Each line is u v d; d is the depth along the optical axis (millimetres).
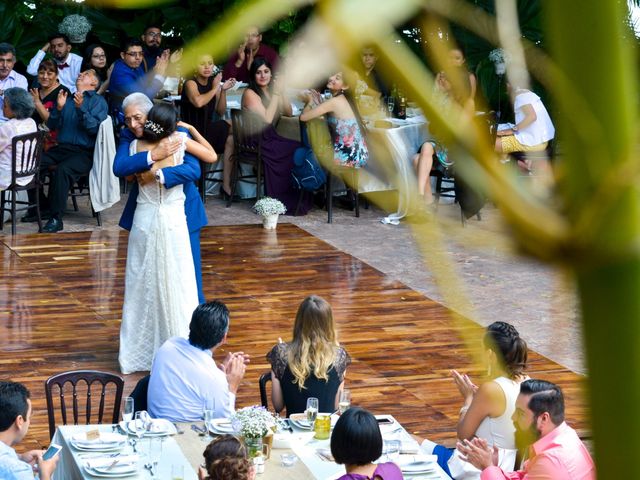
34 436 6734
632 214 340
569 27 342
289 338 8750
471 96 370
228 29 378
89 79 11711
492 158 364
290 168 12695
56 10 13070
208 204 13211
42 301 9398
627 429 342
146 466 5074
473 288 9539
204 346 5844
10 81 12531
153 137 7266
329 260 11000
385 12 352
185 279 7570
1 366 7879
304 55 357
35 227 11875
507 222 353
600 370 346
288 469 5102
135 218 7523
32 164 11258
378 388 7672
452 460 5504
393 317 9289
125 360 7699
